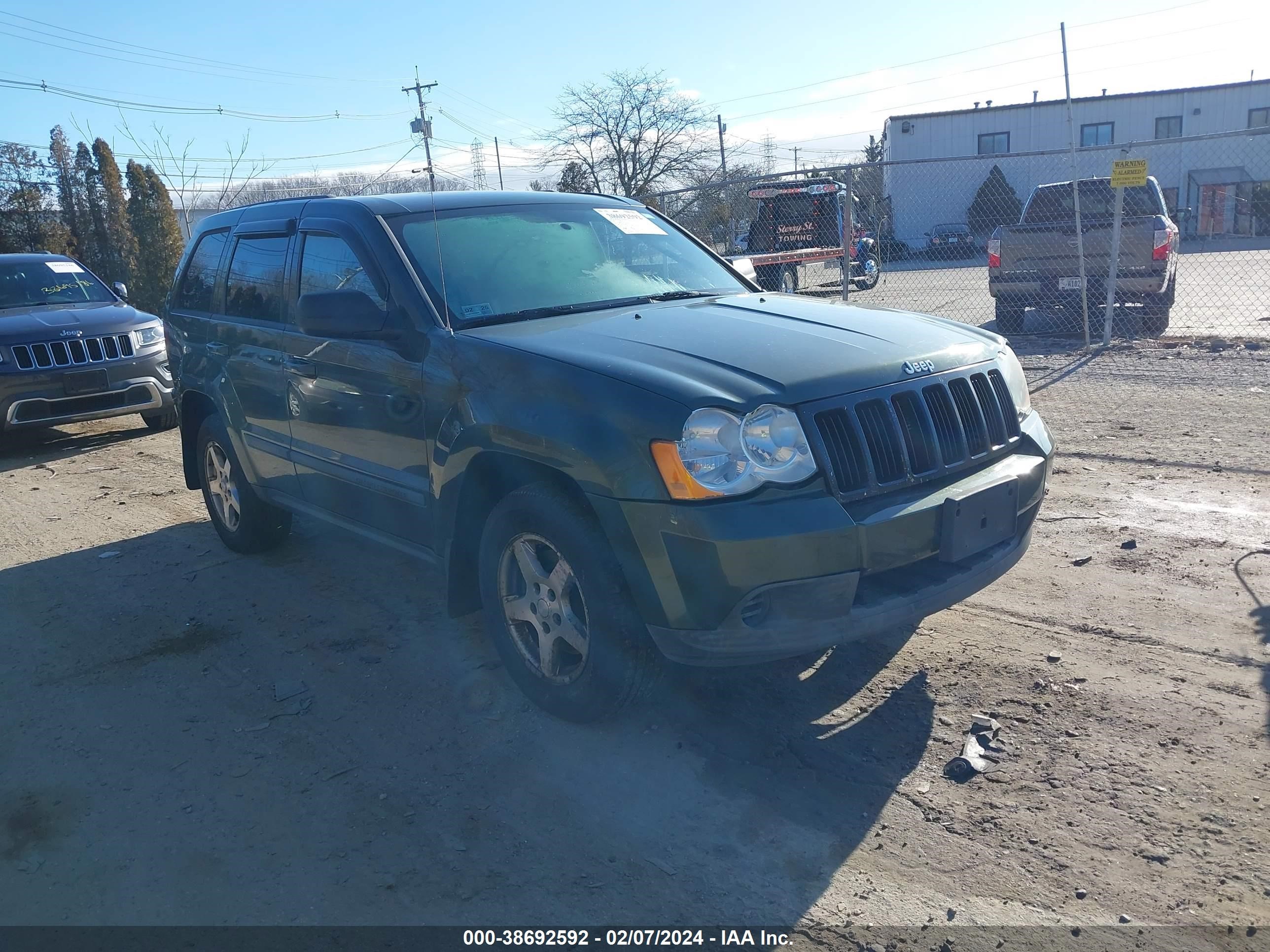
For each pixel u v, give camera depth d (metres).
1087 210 12.48
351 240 4.25
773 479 2.97
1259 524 5.18
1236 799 2.95
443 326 3.78
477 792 3.27
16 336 9.05
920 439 3.28
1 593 5.48
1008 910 2.58
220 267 5.43
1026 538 3.65
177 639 4.68
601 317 3.84
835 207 20.28
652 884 2.78
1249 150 34.78
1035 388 8.97
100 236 26.69
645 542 3.01
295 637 4.61
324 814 3.20
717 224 20.84
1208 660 3.79
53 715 4.00
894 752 3.33
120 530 6.56
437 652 4.36
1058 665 3.84
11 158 27.05
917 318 3.98
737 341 3.41
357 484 4.29
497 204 4.56
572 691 3.49
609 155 36.66
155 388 9.85
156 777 3.48
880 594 3.15
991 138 37.44
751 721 3.59
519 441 3.31
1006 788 3.08
